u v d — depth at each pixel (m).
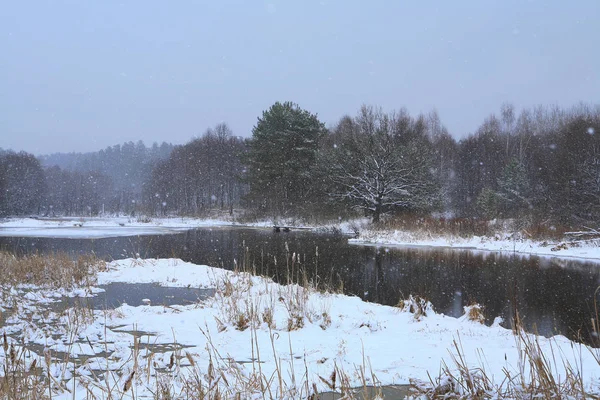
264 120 51.12
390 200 36.53
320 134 49.88
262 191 50.47
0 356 5.07
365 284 14.11
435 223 29.84
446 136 59.69
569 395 3.44
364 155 37.09
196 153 73.19
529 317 10.16
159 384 4.10
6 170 74.06
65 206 85.12
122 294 10.80
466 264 18.34
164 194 75.00
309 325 7.27
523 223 27.11
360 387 4.41
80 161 162.88
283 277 15.01
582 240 22.36
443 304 11.45
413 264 18.31
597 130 31.05
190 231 38.66
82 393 4.03
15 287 10.49
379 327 7.17
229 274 13.07
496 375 4.53
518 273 16.06
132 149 155.62
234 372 4.46
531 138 52.41
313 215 44.03
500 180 39.12
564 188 30.23
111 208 85.00
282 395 3.73
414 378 4.41
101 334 6.64
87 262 14.52
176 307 9.00
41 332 6.55
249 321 7.18
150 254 21.09
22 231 38.19
